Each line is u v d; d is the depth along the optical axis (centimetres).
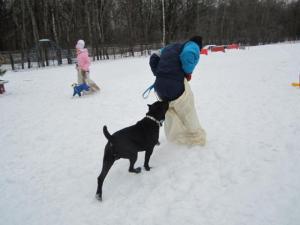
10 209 316
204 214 277
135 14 2848
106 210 302
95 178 369
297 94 688
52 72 1616
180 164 376
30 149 478
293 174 327
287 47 2602
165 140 452
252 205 281
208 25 4388
